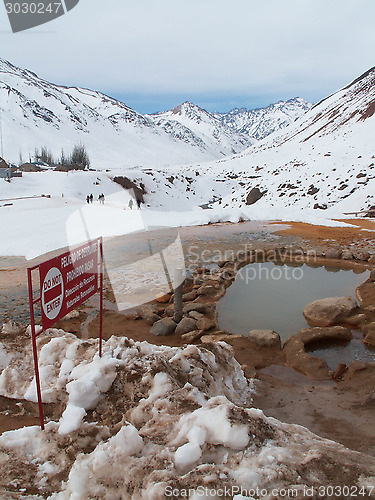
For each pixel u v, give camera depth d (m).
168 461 3.32
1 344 5.92
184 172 58.75
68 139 192.25
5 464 3.72
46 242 16.41
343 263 14.08
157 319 8.76
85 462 3.45
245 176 58.44
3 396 5.23
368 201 28.59
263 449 3.38
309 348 7.62
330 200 31.62
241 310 9.60
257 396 5.86
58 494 3.29
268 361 7.12
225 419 3.57
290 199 34.53
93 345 5.48
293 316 9.23
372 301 9.87
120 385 4.67
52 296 4.02
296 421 5.14
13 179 38.81
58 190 37.75
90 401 4.47
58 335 6.41
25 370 5.55
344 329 8.01
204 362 5.37
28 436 4.05
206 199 52.28
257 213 26.14
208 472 3.14
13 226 19.98
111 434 4.05
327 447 3.67
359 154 40.53
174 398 4.21
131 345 5.50
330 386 6.21
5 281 11.75
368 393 5.85
